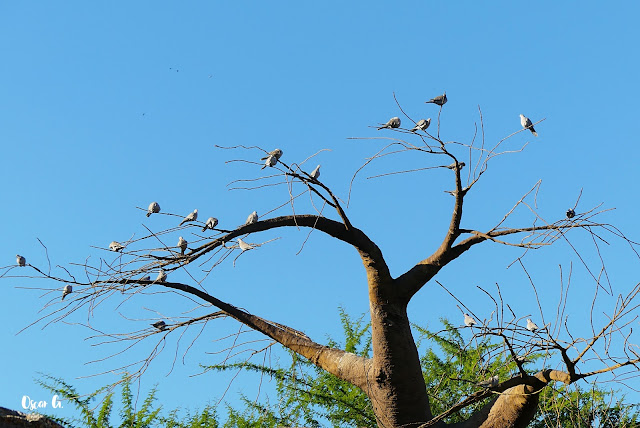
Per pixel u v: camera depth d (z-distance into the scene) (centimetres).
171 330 1116
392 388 1015
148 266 1002
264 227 1000
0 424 902
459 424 1041
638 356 870
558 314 892
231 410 1447
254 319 1128
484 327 905
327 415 1437
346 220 999
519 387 982
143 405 1430
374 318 1020
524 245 943
